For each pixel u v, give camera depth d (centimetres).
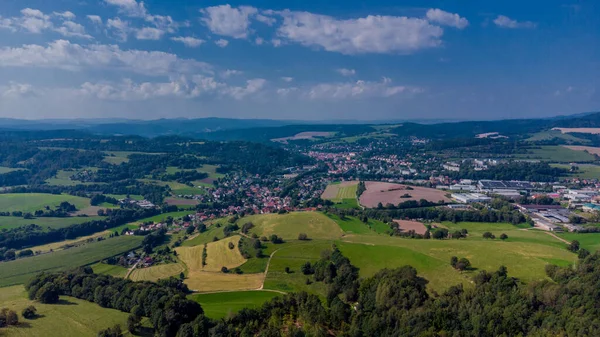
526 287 11606
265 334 10631
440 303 11412
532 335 9488
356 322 11444
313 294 13475
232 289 15775
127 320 11288
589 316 9256
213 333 10738
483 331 10031
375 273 14362
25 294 13800
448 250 15850
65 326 11056
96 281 13512
